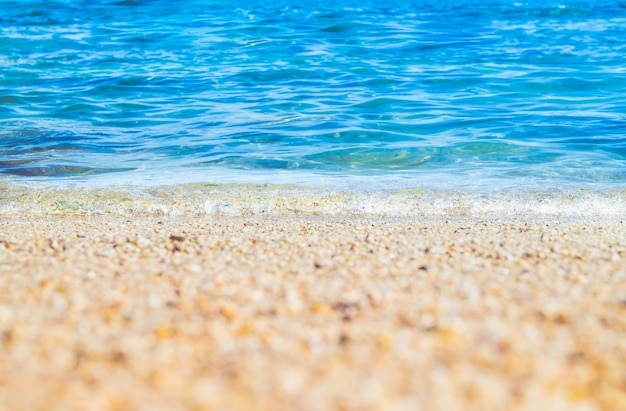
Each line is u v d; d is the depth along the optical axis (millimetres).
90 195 9867
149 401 3357
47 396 3385
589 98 16391
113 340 4113
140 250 6730
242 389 3506
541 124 14211
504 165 11594
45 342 4070
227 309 4660
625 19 26516
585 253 6531
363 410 3316
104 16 26984
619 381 3721
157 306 4770
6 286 5309
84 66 19891
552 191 10062
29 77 18781
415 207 9461
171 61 20312
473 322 4434
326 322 4461
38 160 11828
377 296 4980
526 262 6141
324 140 13195
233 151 12453
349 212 9328
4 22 26000
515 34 23875
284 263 6156
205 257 6422
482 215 9203
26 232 7859
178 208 9422
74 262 6180
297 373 3684
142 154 12297
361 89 17344
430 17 27156
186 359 3857
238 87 17641
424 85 17703
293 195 9883
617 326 4449
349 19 26328
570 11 28516
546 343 4129
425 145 12781
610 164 11523
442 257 6359
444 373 3709
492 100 16281
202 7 28781
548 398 3496
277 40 22750
